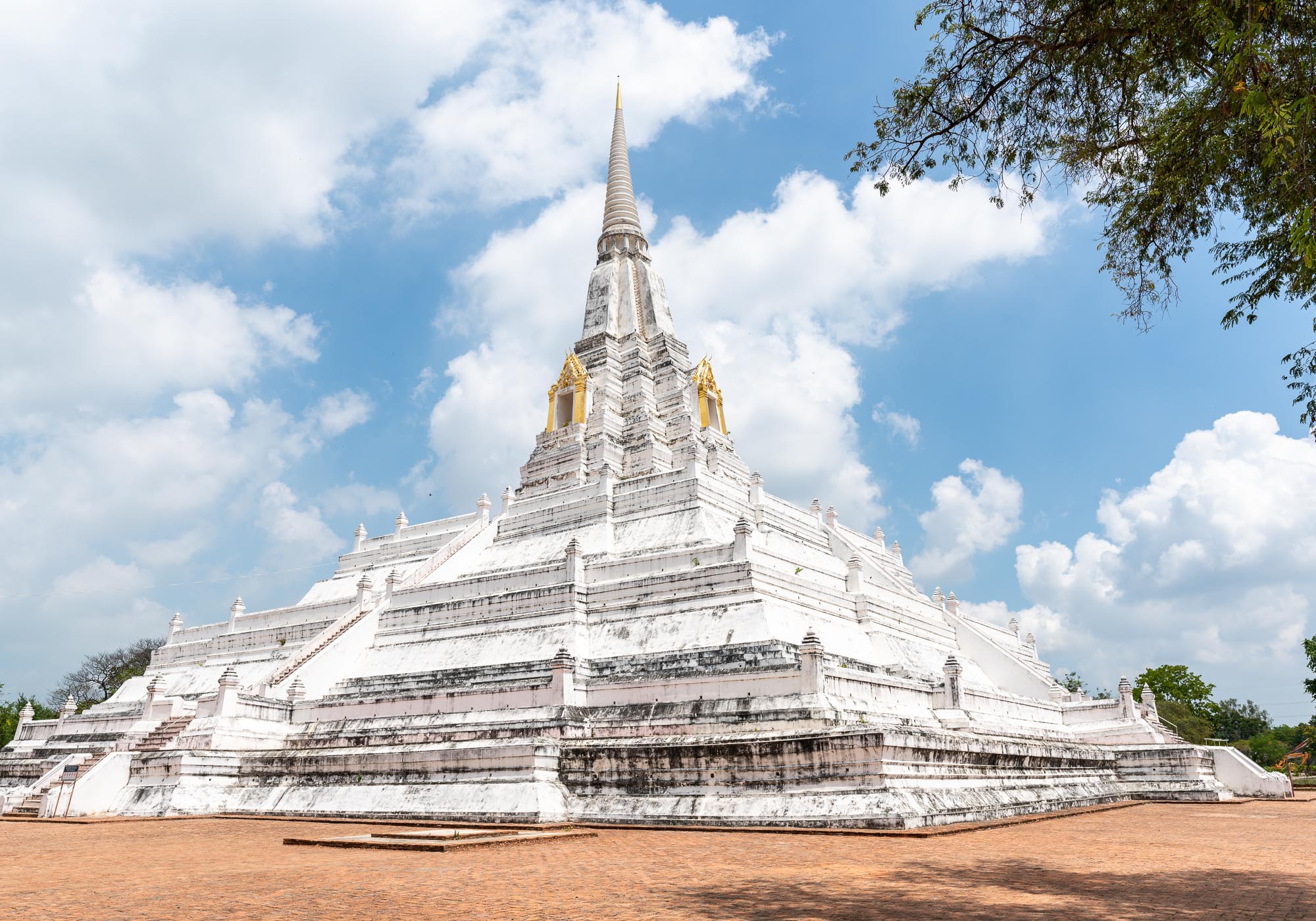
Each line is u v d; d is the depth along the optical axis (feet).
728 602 112.68
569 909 39.96
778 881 47.57
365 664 135.03
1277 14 39.42
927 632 152.25
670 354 204.54
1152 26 43.70
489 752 94.84
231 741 112.68
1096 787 116.16
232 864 57.77
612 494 156.46
